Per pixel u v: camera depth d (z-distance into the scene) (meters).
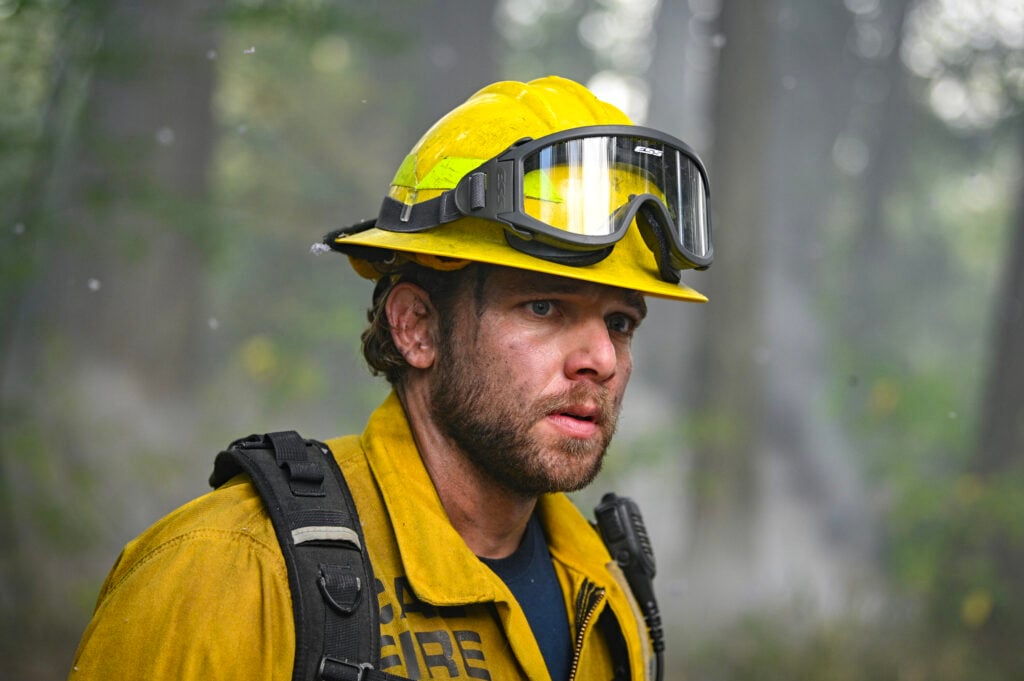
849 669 11.62
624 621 3.02
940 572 13.03
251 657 2.28
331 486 2.54
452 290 2.71
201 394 16.48
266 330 20.95
